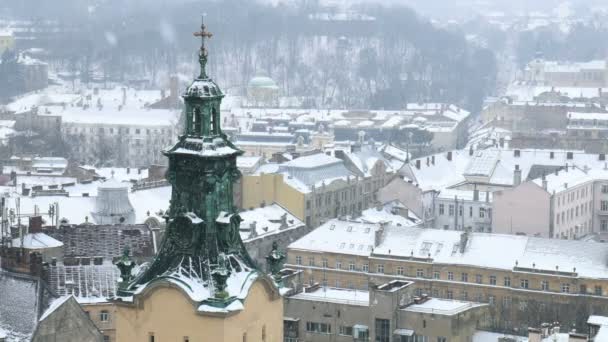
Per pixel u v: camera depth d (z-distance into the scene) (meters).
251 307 87.06
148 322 86.06
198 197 86.75
